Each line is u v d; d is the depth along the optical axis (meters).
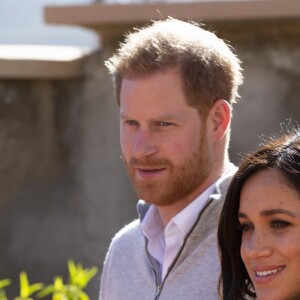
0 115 13.58
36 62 13.23
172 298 6.59
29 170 13.53
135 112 6.57
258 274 5.57
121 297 7.11
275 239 5.47
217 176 6.79
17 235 13.61
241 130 12.37
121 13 12.55
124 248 7.26
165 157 6.55
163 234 7.00
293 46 12.11
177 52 6.54
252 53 12.30
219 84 6.66
